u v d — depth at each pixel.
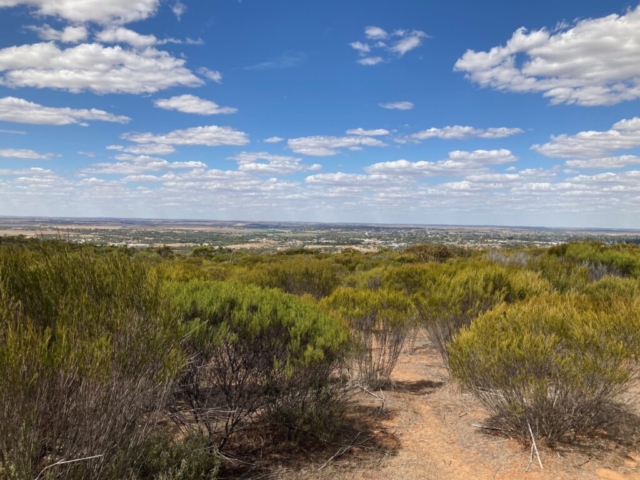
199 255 36.09
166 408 3.48
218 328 3.67
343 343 4.15
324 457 3.64
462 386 4.43
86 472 2.35
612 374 3.62
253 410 3.81
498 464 3.54
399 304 5.88
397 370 6.21
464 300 6.24
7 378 2.12
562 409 3.71
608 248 14.34
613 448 3.71
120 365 2.55
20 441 2.11
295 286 10.21
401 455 3.70
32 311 2.91
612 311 4.52
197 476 2.99
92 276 3.16
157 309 3.11
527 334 3.92
